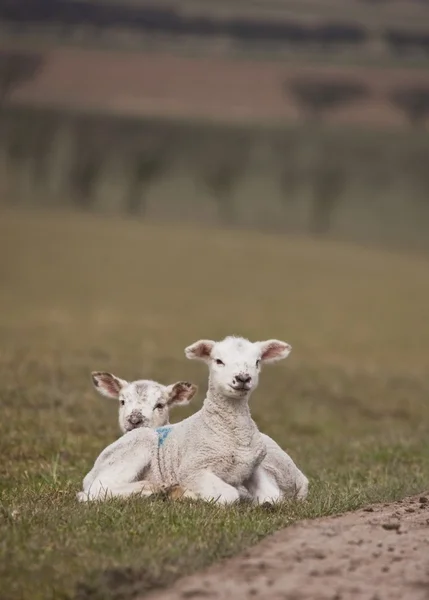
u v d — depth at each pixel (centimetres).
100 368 2262
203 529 860
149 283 4997
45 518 891
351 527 870
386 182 8300
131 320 3816
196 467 1048
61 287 4688
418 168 8412
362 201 8056
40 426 1588
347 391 2456
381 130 8938
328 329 3962
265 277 5388
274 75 9225
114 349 2806
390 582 725
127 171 8344
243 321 4016
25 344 2705
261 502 1034
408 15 10231
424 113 9069
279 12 9988
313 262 5947
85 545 808
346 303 4784
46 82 9044
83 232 6288
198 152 8512
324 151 8562
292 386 2458
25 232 6088
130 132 8669
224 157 8506
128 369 2309
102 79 9175
